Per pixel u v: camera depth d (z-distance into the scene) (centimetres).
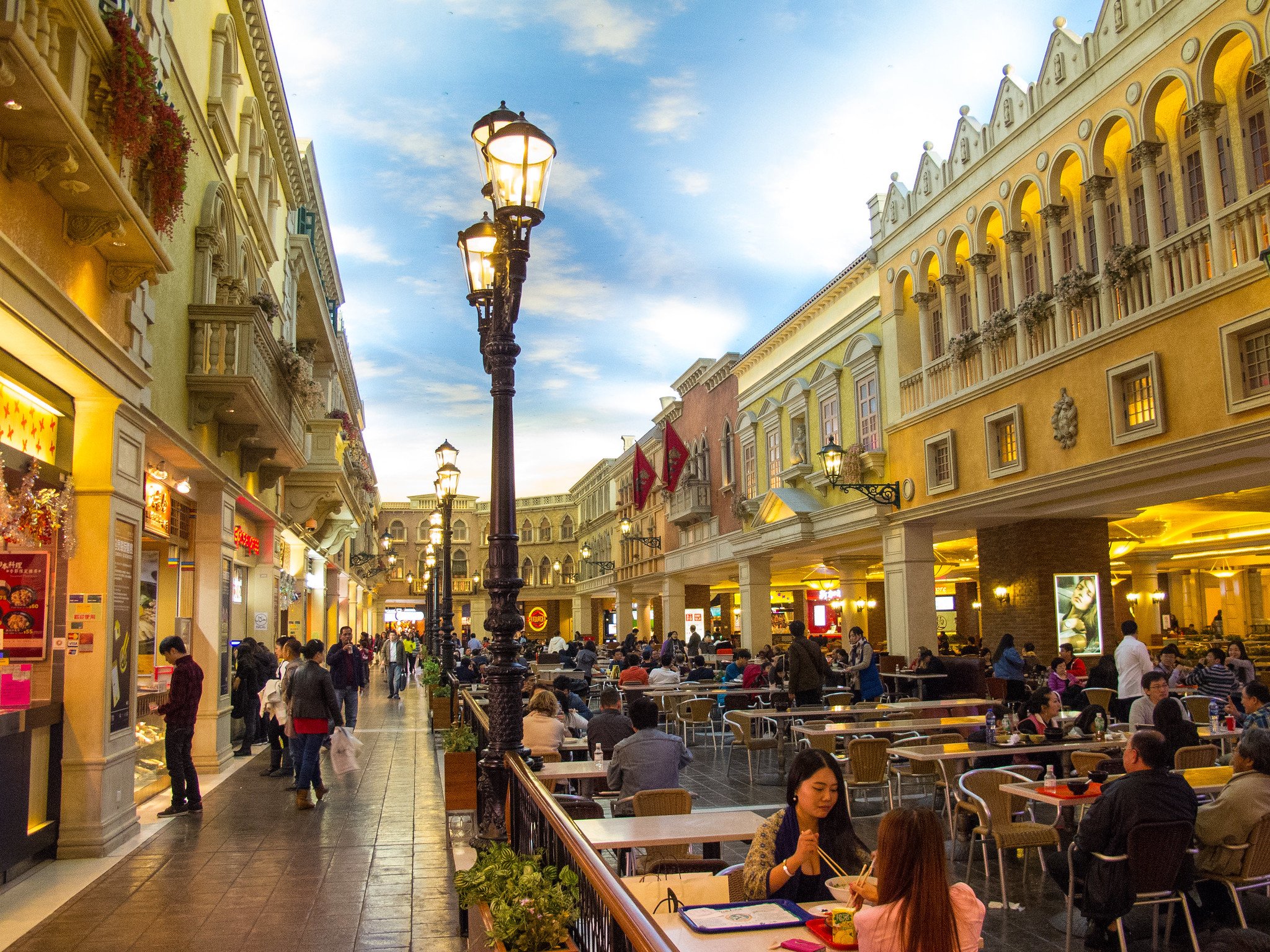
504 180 644
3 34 503
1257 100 1178
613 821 569
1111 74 1388
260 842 870
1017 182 1619
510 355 693
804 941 332
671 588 4125
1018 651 1852
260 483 1596
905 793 1128
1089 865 568
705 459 3575
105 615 816
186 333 1098
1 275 598
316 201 2252
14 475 733
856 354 2223
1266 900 627
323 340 2491
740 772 1320
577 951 375
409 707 2531
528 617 7094
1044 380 1534
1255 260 1110
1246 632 2981
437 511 2894
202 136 1152
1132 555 2759
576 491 6662
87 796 809
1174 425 1259
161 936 602
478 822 666
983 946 602
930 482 1870
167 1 957
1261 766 577
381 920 635
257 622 1695
